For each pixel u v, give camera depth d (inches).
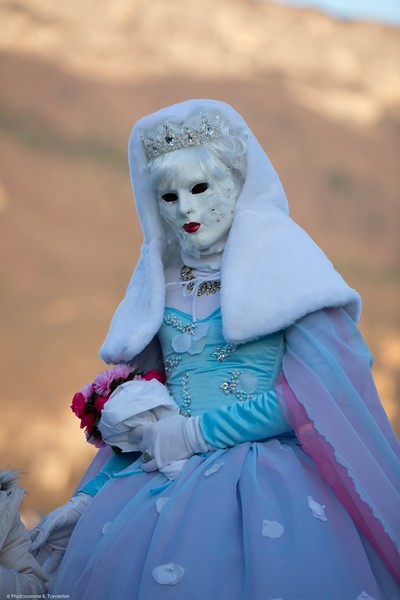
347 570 159.2
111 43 1167.6
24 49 1136.2
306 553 158.9
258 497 166.7
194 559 159.6
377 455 174.7
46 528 183.9
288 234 194.7
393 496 168.9
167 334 200.8
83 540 174.4
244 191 200.8
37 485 895.1
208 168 195.9
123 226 1115.3
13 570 164.2
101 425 188.4
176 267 211.6
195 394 191.6
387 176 1170.0
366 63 1204.5
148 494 176.4
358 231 1147.9
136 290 210.8
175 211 199.3
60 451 923.4
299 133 1167.0
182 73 1170.0
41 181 1099.3
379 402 183.2
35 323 1024.2
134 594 160.7
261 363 191.0
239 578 159.0
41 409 965.8
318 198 1151.6
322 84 1189.7
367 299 1112.8
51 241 1075.3
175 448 180.7
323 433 173.0
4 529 165.8
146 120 203.0
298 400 177.6
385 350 1076.5
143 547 166.1
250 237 194.9
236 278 191.0
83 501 191.5
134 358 212.4
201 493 170.9
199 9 1192.2
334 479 173.2
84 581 166.1
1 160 1092.5
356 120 1182.3
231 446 181.2
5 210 1069.1
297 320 187.3
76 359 1011.9
